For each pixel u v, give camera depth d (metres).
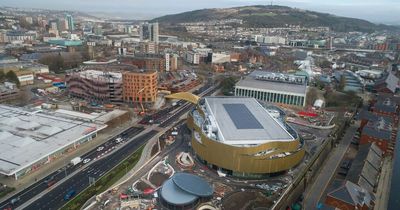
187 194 145.50
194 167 183.12
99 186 162.12
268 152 172.25
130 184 163.00
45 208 144.50
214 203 147.12
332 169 186.50
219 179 170.12
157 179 168.12
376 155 185.00
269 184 165.88
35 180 167.75
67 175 173.88
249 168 168.75
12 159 174.75
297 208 147.62
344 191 131.38
